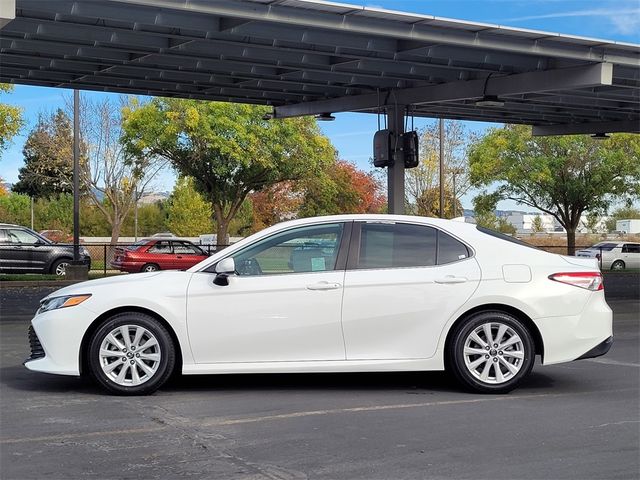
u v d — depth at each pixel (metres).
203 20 14.66
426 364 8.02
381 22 14.98
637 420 7.01
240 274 8.03
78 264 27.81
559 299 8.10
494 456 5.89
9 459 5.80
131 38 16.00
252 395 8.01
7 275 27.22
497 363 8.07
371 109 22.11
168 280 7.98
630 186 38.62
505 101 22.27
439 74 19.56
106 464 5.68
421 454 5.93
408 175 48.69
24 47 16.56
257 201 55.28
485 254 8.18
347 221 8.24
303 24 14.27
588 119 27.17
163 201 81.12
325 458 5.82
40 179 68.62
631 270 38.69
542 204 40.50
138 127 37.22
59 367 7.86
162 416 7.11
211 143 36.72
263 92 22.45
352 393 8.12
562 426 6.79
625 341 12.37
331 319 7.95
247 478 5.37
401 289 8.00
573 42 16.66
